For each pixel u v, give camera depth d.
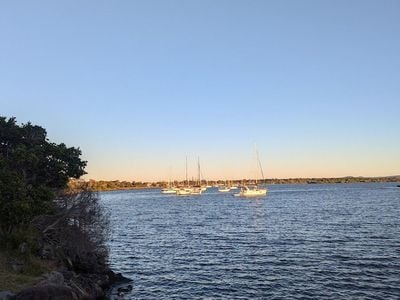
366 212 84.25
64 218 34.38
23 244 29.69
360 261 37.75
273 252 44.25
